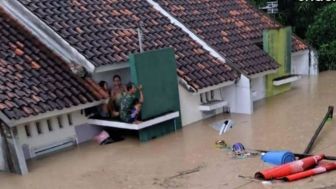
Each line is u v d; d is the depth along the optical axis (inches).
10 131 470.3
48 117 516.1
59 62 573.9
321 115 591.2
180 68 605.9
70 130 551.8
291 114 608.4
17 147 471.8
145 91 540.7
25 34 594.9
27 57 561.0
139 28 594.6
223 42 693.3
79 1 648.4
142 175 446.0
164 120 561.0
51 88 530.6
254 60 679.7
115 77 568.1
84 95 542.6
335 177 402.6
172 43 645.9
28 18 588.7
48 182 449.4
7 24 601.6
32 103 498.3
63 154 527.8
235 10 812.6
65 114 545.0
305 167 418.0
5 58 547.5
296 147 486.9
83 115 563.2
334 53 874.8
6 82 512.7
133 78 536.7
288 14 997.8
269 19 836.6
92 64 542.6
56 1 625.9
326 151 469.1
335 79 792.9
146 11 695.1
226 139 533.3
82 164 490.3
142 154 505.7
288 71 740.7
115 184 430.0
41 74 545.0
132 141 553.6
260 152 479.8
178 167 458.0
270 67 680.4
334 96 678.5
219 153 487.5
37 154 525.3
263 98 708.0
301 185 390.3
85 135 566.3
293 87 761.0
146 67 541.6
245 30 757.9
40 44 587.5
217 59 655.1
